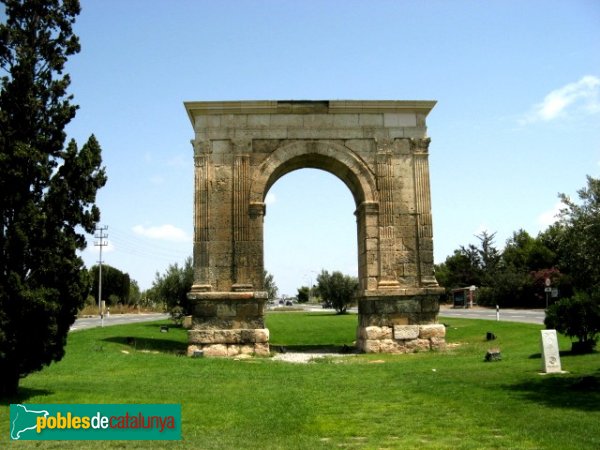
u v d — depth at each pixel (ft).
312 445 34.45
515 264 294.87
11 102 49.21
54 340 49.32
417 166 101.09
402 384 57.36
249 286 95.35
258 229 97.60
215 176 98.94
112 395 49.96
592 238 46.96
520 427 37.58
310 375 65.62
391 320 96.78
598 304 52.90
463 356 83.15
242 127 100.32
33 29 51.96
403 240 99.25
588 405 43.65
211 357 88.69
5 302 46.21
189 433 38.06
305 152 100.22
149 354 86.58
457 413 42.57
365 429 38.47
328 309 360.89
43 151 50.31
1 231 47.93
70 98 52.70
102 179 52.16
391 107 101.91
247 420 41.63
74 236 50.83
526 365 66.49
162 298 158.71
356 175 100.27
